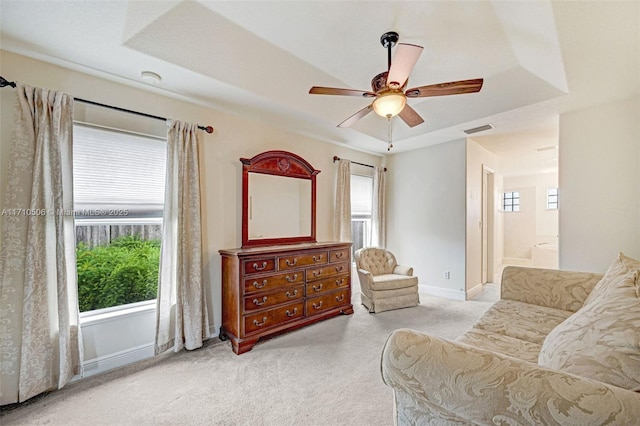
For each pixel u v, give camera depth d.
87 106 2.23
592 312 1.13
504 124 3.62
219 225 2.98
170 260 2.51
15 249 1.84
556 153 5.20
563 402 0.69
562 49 1.95
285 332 2.96
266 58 2.40
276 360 2.38
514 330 1.76
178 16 1.90
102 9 1.69
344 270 3.50
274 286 2.80
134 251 2.57
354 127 3.72
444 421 0.93
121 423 1.65
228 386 2.00
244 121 3.23
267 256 2.76
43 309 1.89
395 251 5.07
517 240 7.78
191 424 1.64
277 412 1.74
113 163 2.37
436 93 2.03
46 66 2.07
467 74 2.69
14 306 1.83
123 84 2.41
